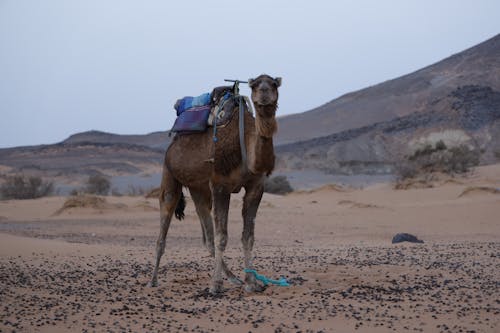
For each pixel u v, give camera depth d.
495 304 8.27
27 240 15.27
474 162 65.69
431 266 11.61
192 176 9.75
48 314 7.97
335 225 26.53
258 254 14.82
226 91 9.46
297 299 8.73
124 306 8.37
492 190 36.47
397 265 11.80
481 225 23.94
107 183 63.09
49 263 12.55
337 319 7.56
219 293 9.27
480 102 166.50
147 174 134.25
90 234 23.34
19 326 7.33
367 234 22.47
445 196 38.31
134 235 23.23
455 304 8.30
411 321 7.44
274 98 8.31
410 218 27.92
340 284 9.93
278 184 59.62
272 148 8.60
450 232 22.33
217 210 9.25
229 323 7.44
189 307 8.33
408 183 45.72
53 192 65.62
